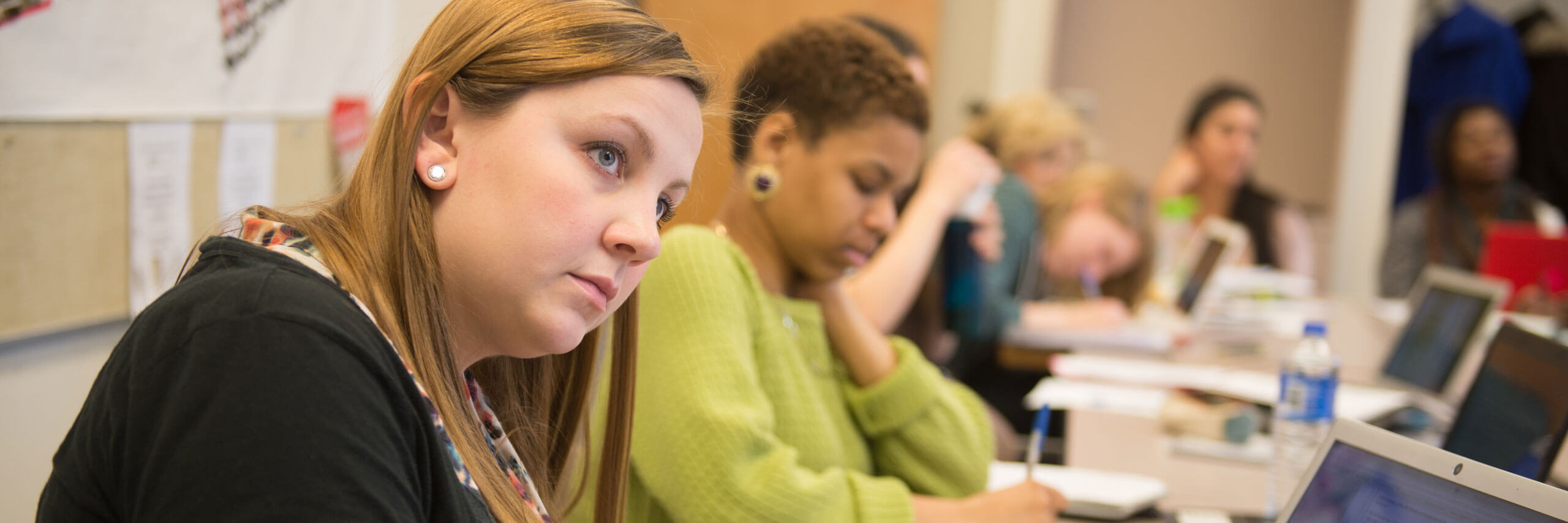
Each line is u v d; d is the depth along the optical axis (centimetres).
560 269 63
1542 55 491
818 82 116
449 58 63
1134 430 193
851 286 183
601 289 64
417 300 63
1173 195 443
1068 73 541
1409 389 227
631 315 87
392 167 64
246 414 52
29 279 160
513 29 63
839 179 118
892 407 134
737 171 123
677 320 109
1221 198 442
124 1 171
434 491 61
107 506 57
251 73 203
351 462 53
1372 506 91
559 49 62
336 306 57
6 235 155
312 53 220
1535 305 300
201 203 193
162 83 181
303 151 220
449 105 63
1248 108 434
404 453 58
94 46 167
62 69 161
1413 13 463
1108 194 360
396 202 63
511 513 69
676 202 70
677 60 66
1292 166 532
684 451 104
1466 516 83
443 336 65
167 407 52
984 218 278
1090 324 312
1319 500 96
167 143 183
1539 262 312
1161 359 271
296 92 216
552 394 89
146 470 52
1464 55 488
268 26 206
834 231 120
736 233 124
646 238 64
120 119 173
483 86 62
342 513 52
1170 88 539
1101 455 177
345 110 233
